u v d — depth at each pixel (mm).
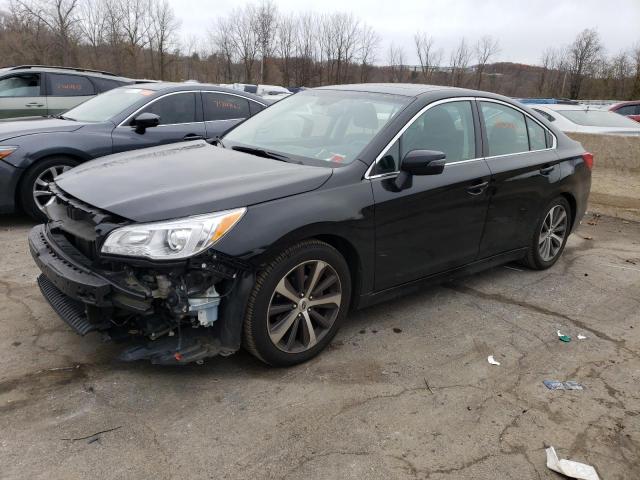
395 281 3822
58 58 33344
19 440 2602
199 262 2789
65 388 3010
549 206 5102
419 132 3887
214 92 7074
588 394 3291
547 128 5160
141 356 2926
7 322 3678
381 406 3041
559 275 5297
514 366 3564
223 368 3299
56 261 3055
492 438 2838
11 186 5715
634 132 10281
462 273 4395
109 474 2434
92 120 6453
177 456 2566
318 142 3918
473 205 4191
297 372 3312
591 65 43625
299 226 3088
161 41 36812
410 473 2557
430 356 3615
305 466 2557
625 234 7055
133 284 2807
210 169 3426
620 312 4516
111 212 2887
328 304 3432
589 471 2633
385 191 3570
